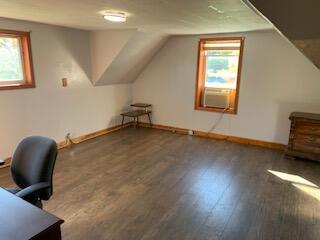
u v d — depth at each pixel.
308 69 3.78
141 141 4.54
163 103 5.29
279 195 2.67
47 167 1.65
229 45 4.44
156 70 5.21
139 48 4.46
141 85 5.49
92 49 4.42
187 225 2.15
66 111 4.12
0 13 2.77
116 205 2.44
